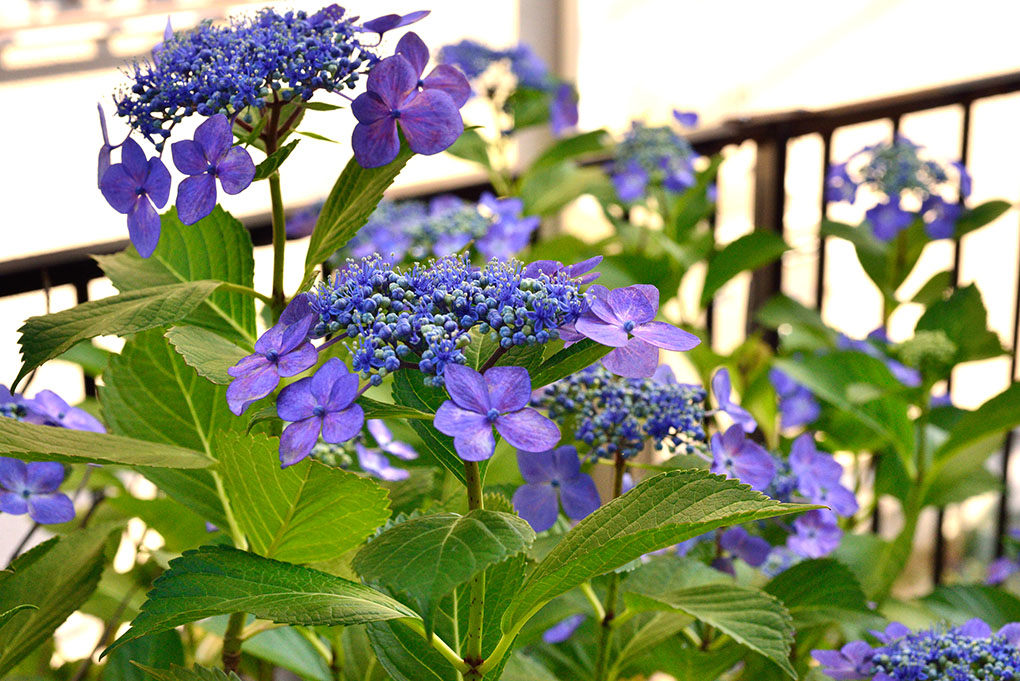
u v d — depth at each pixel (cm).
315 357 63
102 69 291
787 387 129
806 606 88
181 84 69
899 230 141
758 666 91
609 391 78
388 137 68
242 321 81
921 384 108
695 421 77
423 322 63
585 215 233
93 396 108
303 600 65
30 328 71
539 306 63
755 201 159
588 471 83
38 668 94
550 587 66
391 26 71
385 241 121
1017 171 288
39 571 75
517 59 155
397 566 61
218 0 287
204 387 78
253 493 70
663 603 77
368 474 85
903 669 75
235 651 78
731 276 130
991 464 177
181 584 65
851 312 279
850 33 303
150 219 69
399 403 68
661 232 153
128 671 82
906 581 172
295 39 70
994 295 275
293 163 274
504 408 62
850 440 123
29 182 279
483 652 70
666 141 145
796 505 63
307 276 73
